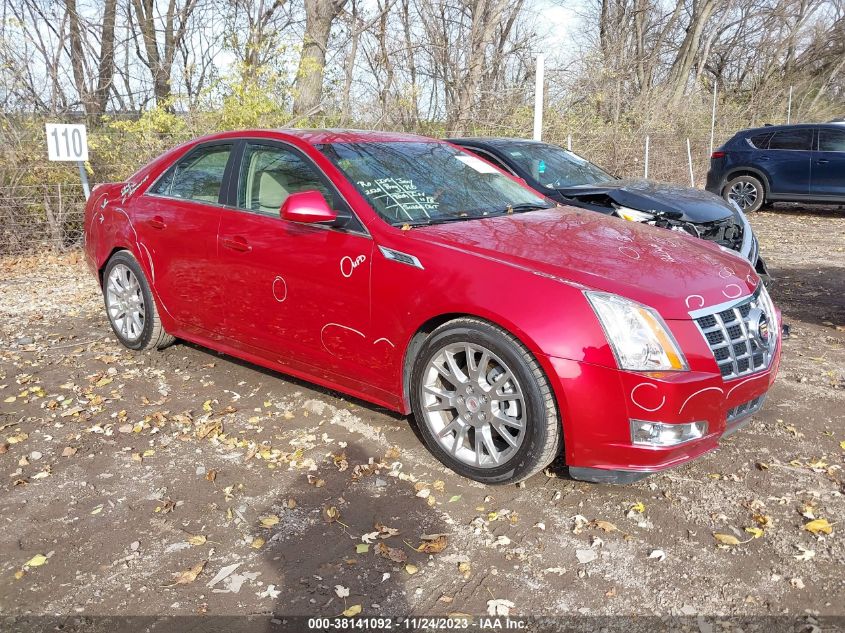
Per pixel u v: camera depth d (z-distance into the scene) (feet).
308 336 12.98
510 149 24.66
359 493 11.08
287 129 14.58
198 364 16.76
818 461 11.92
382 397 12.34
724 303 10.49
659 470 9.98
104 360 17.10
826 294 23.13
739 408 10.71
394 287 11.45
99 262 17.90
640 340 9.69
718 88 92.02
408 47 49.55
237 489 11.27
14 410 14.40
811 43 93.45
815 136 39.91
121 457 12.38
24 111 30.35
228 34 40.52
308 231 12.64
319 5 44.73
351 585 8.96
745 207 42.47
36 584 9.08
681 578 9.07
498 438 11.44
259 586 8.96
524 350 10.19
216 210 14.46
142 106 39.78
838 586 8.87
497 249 11.05
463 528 10.13
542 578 9.08
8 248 29.76
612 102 51.60
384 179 13.07
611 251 11.29
